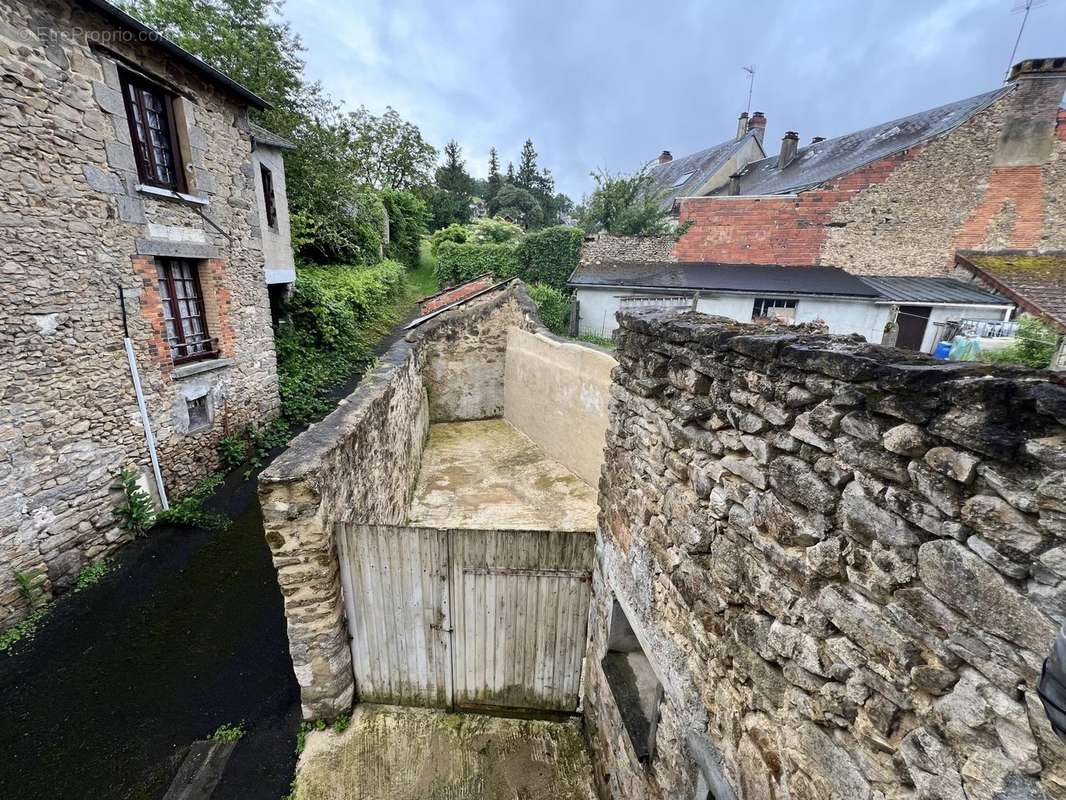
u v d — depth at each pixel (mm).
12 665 4102
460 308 9414
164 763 3367
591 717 3566
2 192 4359
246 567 5379
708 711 2105
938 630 1147
